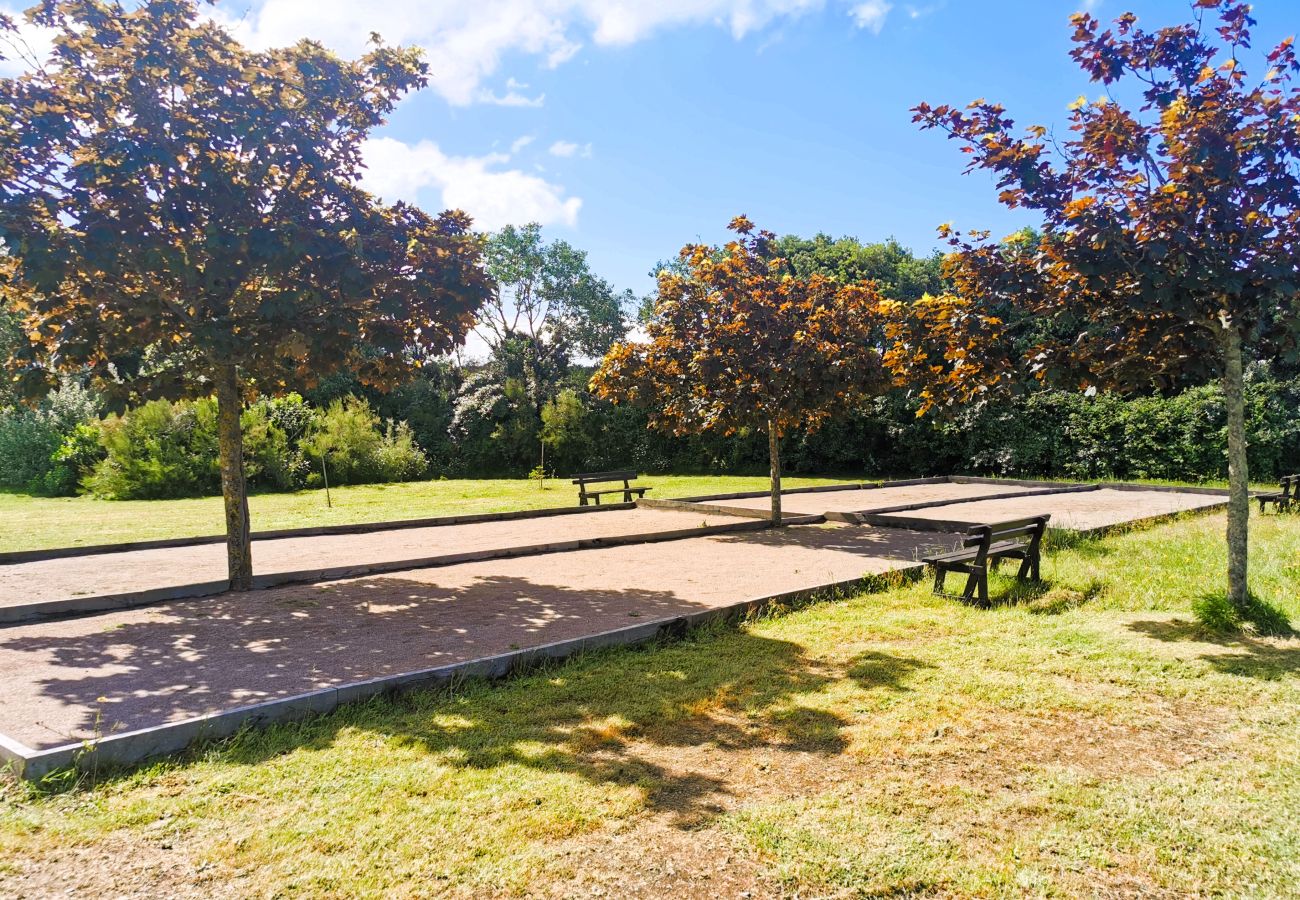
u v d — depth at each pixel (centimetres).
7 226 562
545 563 914
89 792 345
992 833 307
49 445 2345
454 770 366
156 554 1001
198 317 704
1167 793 337
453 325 784
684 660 536
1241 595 603
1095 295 604
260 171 668
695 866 286
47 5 611
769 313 1123
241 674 498
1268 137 537
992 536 689
